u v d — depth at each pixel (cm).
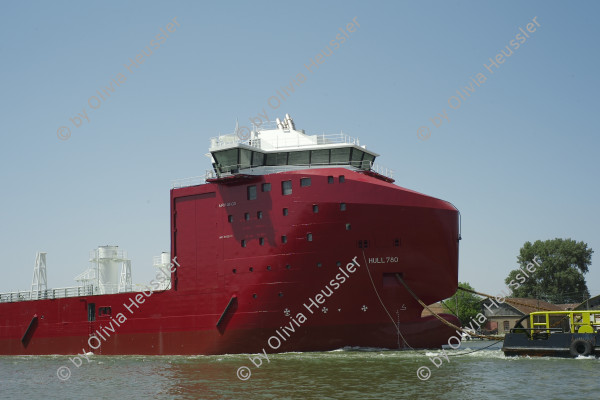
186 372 2833
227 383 2422
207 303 3647
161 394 2247
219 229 3669
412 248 3347
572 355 3023
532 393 2048
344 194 3388
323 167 3678
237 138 3844
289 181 3494
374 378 2427
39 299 4578
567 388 2119
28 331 4566
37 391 2520
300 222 3416
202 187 3772
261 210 3534
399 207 3341
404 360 2978
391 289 3381
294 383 2347
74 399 2255
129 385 2533
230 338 3534
